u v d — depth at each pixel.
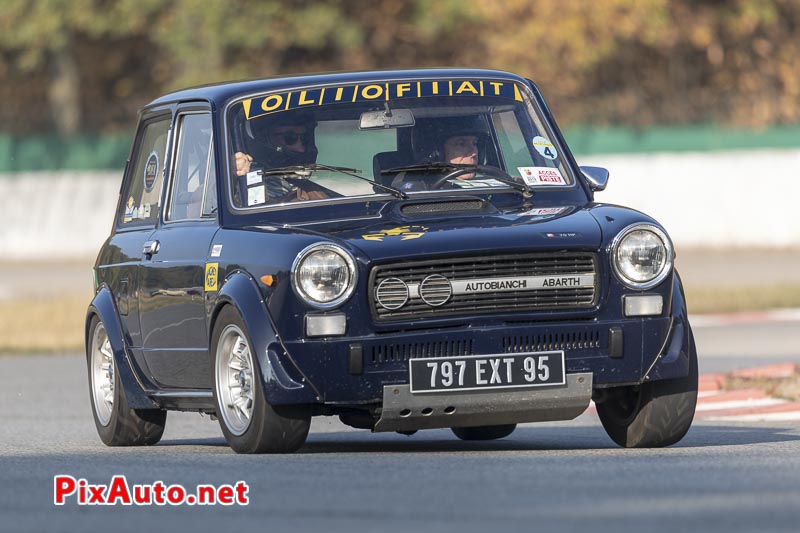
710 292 72.44
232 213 26.03
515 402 23.55
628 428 25.45
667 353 24.30
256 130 26.83
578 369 23.80
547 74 109.94
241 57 105.19
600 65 118.38
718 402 36.78
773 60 122.25
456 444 28.59
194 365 26.59
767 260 92.56
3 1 103.69
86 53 120.62
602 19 108.75
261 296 23.83
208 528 16.95
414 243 23.48
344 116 26.92
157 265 27.72
